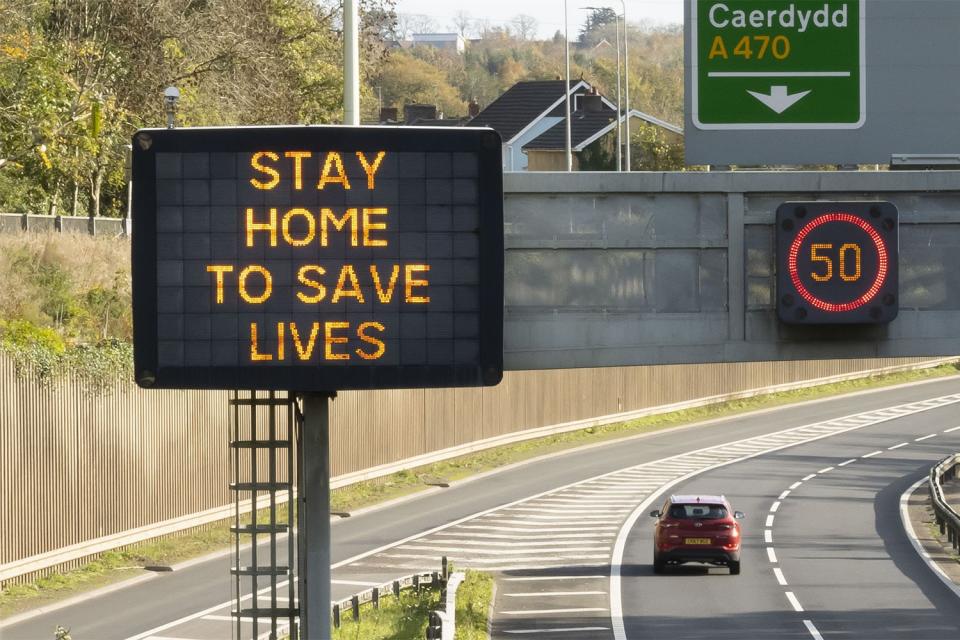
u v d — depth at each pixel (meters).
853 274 22.91
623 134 153.88
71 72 72.31
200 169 21.11
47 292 62.56
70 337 59.75
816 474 88.19
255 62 87.25
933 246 23.86
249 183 21.11
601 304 24.06
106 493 53.59
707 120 24.31
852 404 128.62
